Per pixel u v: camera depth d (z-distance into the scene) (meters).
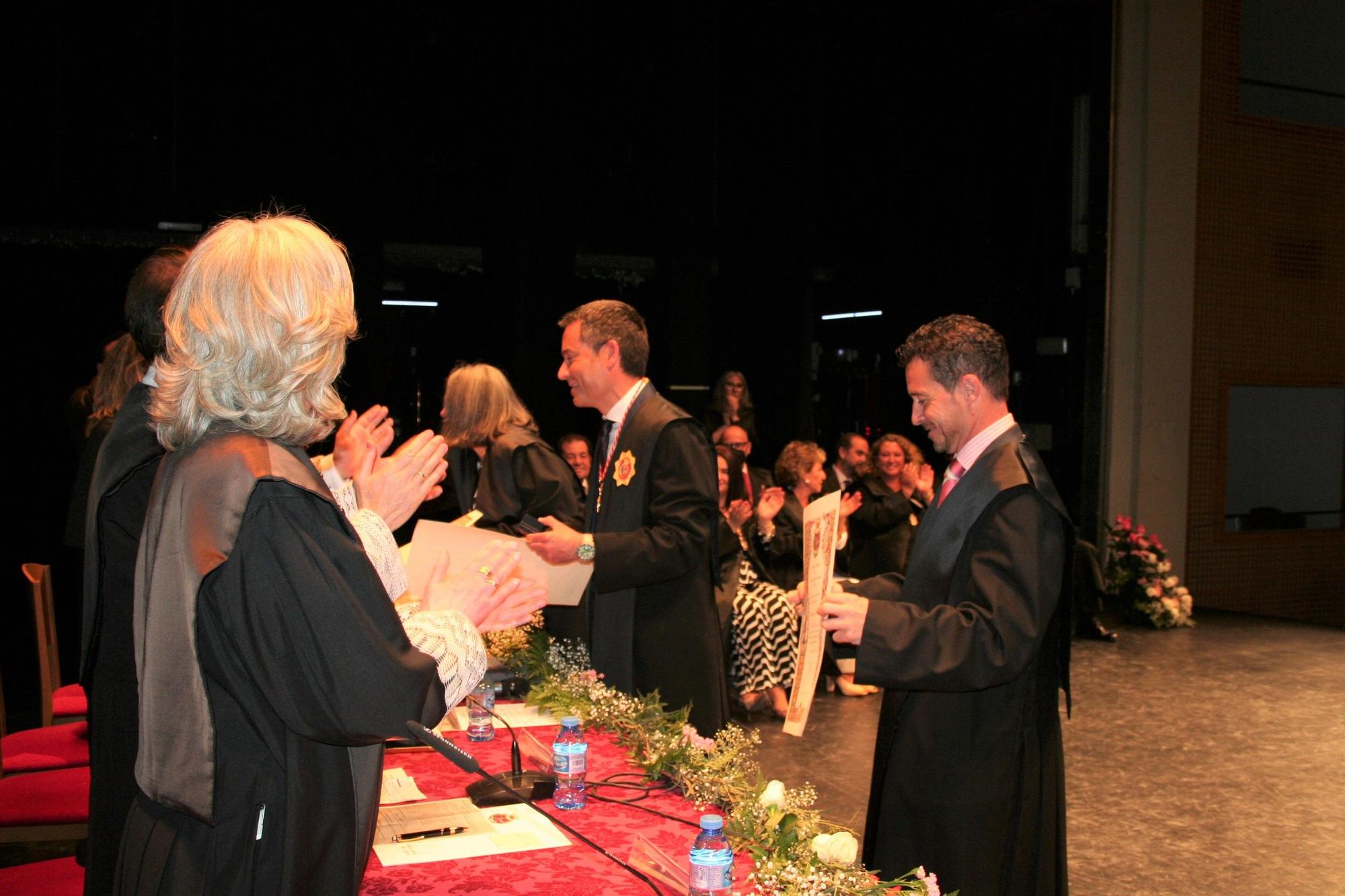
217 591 1.06
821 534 2.09
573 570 2.68
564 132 9.36
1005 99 9.86
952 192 10.30
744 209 10.26
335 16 8.54
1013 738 2.07
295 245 1.19
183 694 1.07
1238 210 9.56
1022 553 2.04
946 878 2.04
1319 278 9.99
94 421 2.62
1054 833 2.11
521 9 9.09
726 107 10.23
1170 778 4.63
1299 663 7.04
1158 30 9.05
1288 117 10.14
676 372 9.53
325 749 1.13
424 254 9.66
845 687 5.94
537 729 2.26
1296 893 3.48
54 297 8.38
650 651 3.04
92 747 1.51
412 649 1.14
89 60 7.89
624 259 10.02
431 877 1.50
